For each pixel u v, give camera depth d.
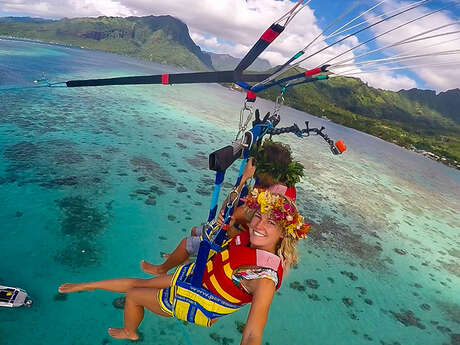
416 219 21.89
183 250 2.70
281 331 10.12
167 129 27.80
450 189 34.56
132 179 17.08
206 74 1.63
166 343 8.83
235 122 37.72
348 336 10.57
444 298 13.79
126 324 2.54
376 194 24.94
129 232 13.01
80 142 20.17
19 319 8.43
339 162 32.38
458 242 19.84
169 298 2.20
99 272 10.76
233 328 9.79
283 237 1.96
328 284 12.78
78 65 60.47
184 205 15.95
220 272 2.00
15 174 14.86
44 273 10.15
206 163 21.91
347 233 17.22
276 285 1.88
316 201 20.36
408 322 11.85
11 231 11.48
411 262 16.00
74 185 15.12
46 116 23.66
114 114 28.55
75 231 12.27
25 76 37.34
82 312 9.16
